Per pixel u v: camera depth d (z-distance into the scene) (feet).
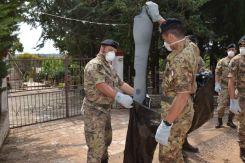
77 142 21.89
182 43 10.87
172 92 11.07
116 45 14.57
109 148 20.18
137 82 13.37
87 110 14.43
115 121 28.53
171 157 11.53
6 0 19.25
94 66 14.11
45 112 33.86
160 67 41.19
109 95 13.70
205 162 17.51
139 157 12.57
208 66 48.19
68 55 47.32
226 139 21.94
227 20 41.75
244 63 17.40
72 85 32.91
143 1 33.83
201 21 37.73
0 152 19.90
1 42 19.40
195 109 14.53
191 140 21.72
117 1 35.04
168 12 35.27
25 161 18.22
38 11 42.55
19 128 26.32
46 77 33.12
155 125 12.27
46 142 22.00
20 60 28.32
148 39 13.03
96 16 40.06
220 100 24.86
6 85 24.64
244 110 17.48
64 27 43.09
